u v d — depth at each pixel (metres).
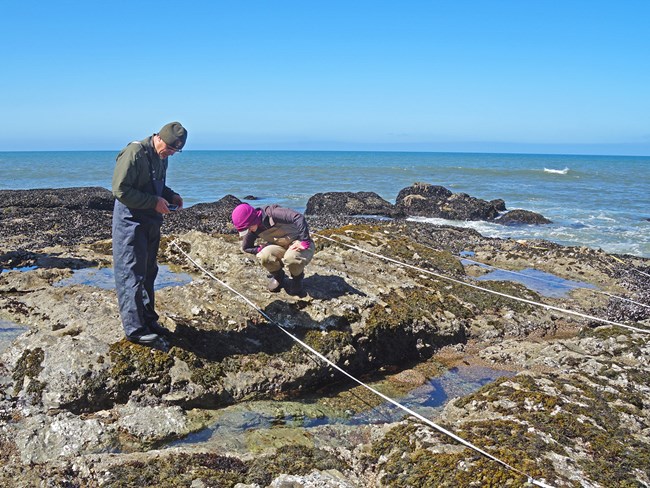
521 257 13.70
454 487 4.09
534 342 7.91
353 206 25.33
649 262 14.43
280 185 41.19
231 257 9.45
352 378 6.26
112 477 4.25
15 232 14.65
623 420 4.91
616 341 7.18
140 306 5.85
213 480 4.23
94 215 17.95
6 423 5.12
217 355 6.29
